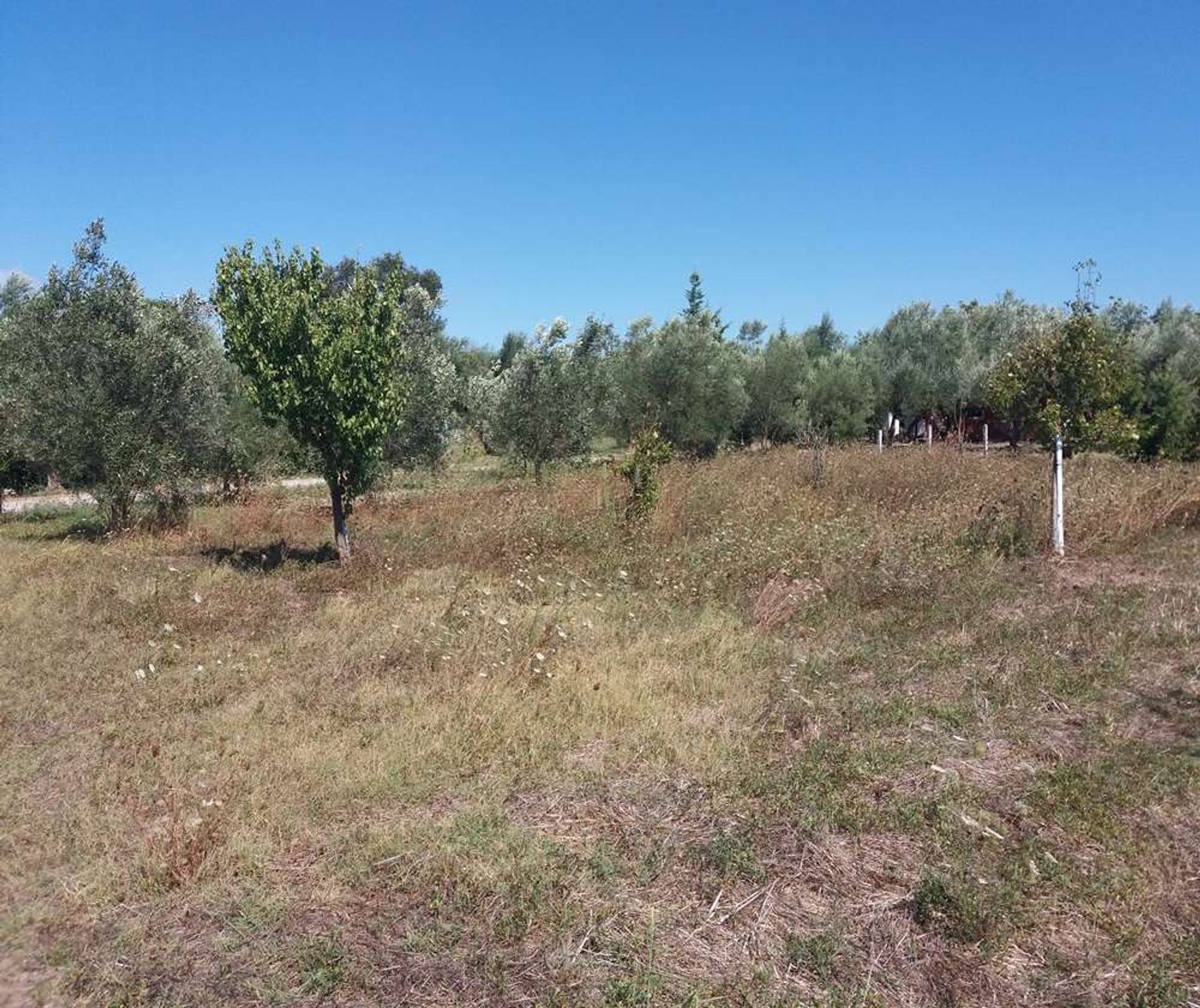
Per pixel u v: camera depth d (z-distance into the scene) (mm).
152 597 7691
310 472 10273
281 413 9109
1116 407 13102
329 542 11031
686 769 4305
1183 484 10516
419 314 15062
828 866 3482
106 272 12758
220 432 13906
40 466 17281
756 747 4543
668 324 21453
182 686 5598
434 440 14672
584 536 9656
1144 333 26000
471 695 5211
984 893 3240
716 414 21281
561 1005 2742
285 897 3295
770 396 25109
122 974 2920
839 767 4230
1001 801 3932
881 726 4758
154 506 12602
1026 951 3012
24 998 2818
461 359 31812
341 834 3748
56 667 5965
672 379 20703
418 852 3564
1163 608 6492
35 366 12367
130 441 12078
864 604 7133
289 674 5852
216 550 10570
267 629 6871
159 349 12578
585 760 4441
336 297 9414
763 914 3207
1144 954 2961
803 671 5594
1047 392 13352
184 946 3066
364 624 6945
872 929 3133
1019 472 12617
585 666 5672
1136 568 7938
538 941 3053
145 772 4359
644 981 2830
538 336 17188
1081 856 3508
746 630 6594
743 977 2879
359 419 9148
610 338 18234
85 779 4348
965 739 4578
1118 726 4625
